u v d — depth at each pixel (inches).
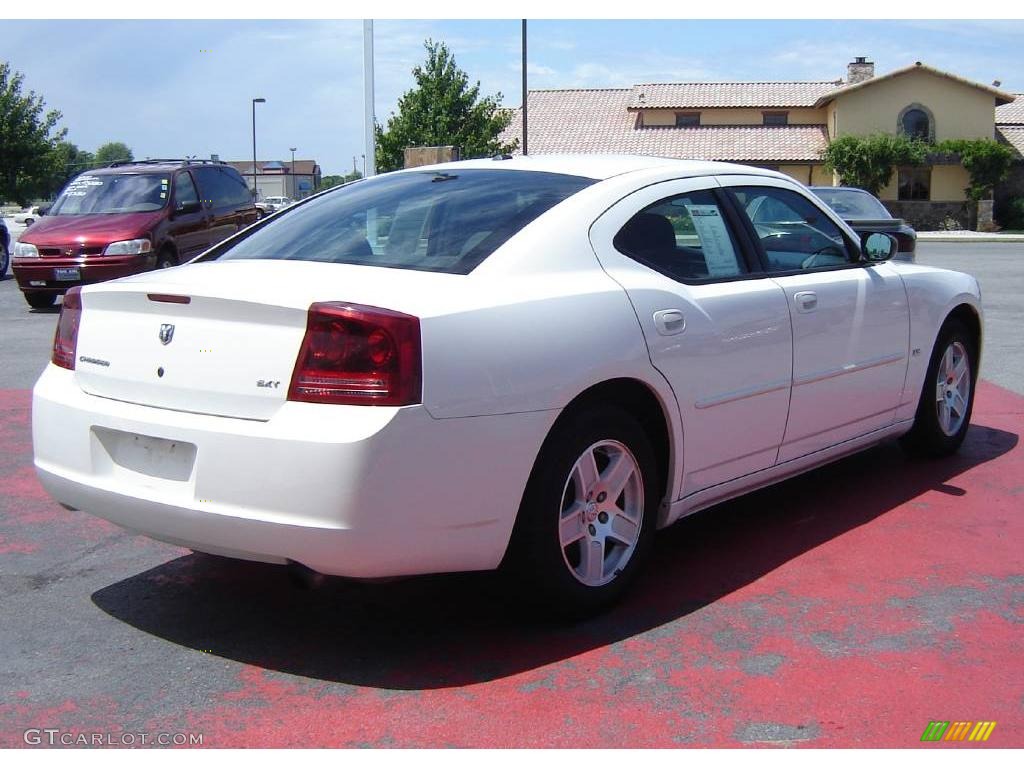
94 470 139.9
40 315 519.5
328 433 120.6
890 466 231.0
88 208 537.6
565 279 145.3
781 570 169.8
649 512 156.4
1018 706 125.8
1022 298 586.9
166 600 160.4
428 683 132.3
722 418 164.6
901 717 123.1
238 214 597.9
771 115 1796.3
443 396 125.3
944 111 1674.5
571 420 141.5
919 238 1437.0
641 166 171.8
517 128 1829.5
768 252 181.5
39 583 167.3
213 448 126.3
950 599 157.4
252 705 127.3
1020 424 270.8
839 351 189.0
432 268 141.1
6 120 1267.2
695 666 136.0
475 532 131.3
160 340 134.4
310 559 123.7
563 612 146.0
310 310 123.4
